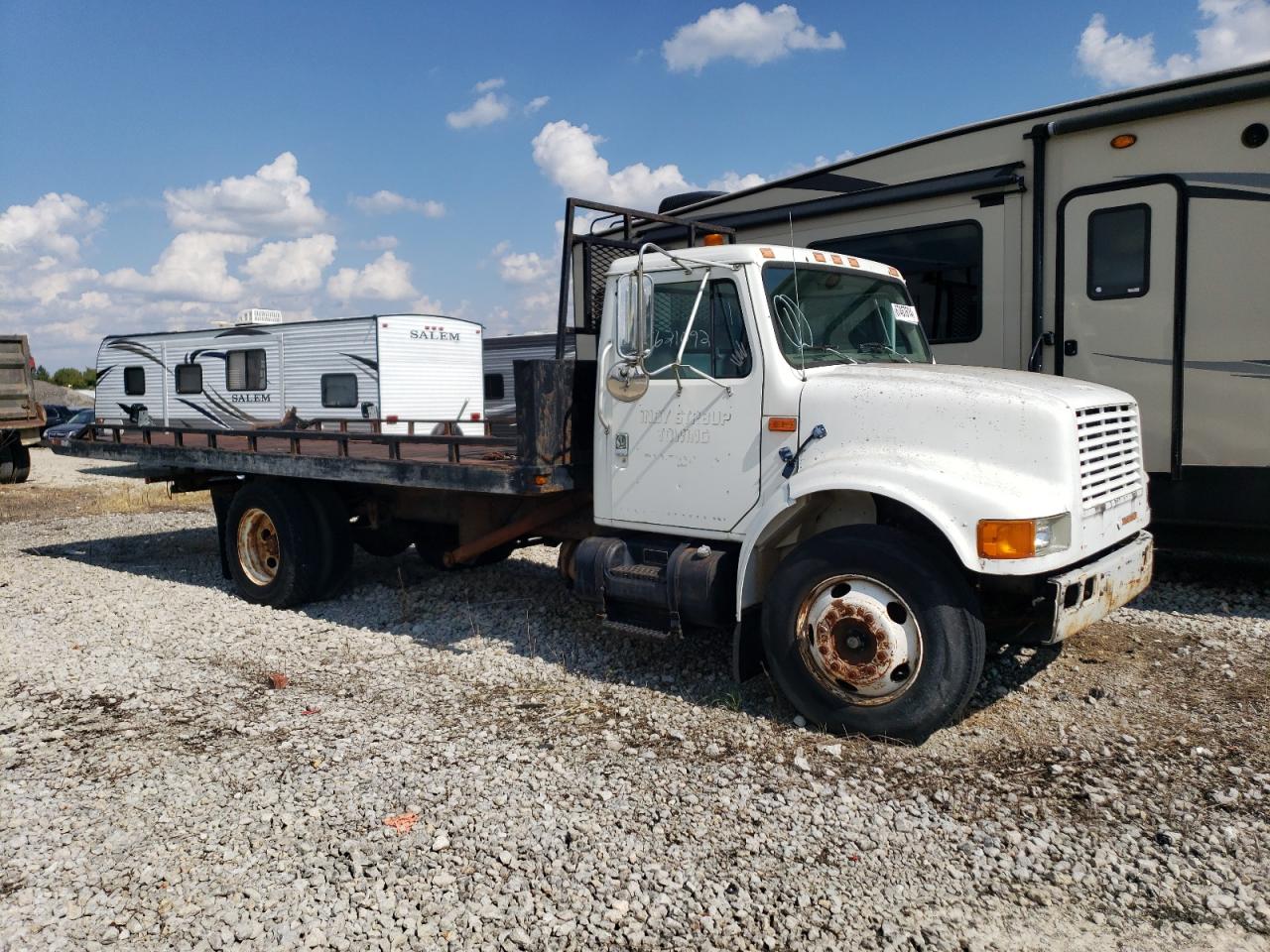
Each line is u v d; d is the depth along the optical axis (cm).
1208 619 649
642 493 552
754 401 505
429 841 377
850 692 467
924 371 499
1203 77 660
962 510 430
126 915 333
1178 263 679
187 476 880
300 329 1664
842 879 346
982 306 772
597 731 487
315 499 757
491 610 731
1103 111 699
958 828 379
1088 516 455
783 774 430
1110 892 335
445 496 732
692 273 529
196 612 762
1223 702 501
